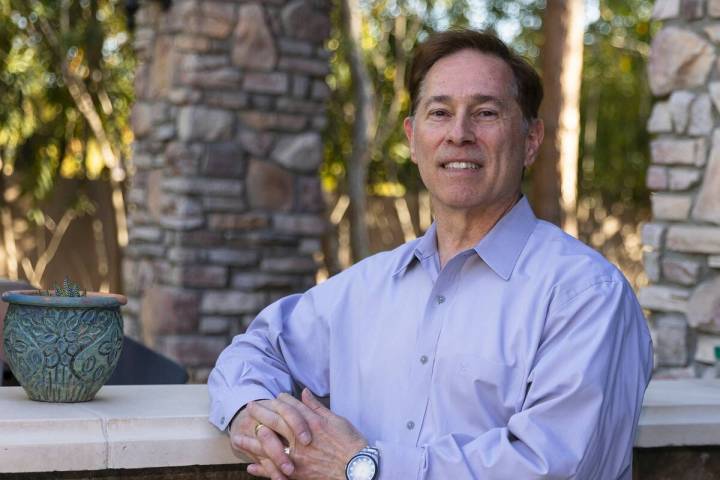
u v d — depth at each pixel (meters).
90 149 11.09
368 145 10.06
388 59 12.04
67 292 2.18
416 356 2.17
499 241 2.17
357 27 9.77
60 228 10.87
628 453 2.06
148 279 6.38
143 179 6.58
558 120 8.00
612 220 13.51
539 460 1.91
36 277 10.78
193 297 6.05
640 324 2.09
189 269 6.05
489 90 2.20
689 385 2.75
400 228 12.16
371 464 2.00
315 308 2.39
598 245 13.45
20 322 2.14
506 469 1.93
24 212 10.71
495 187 2.21
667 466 2.44
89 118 10.66
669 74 3.92
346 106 11.69
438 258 2.28
